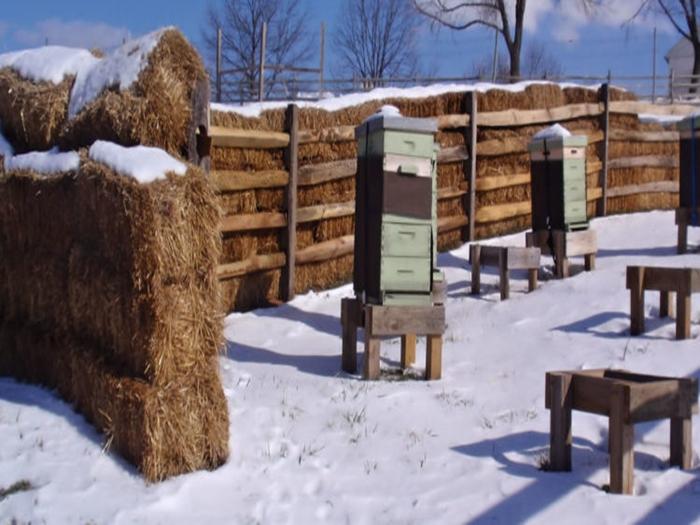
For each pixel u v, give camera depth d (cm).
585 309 987
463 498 520
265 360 902
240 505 532
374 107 1287
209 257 605
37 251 756
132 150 609
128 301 601
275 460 602
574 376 547
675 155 1723
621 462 506
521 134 1501
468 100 1396
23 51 848
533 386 745
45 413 693
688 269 839
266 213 1141
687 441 545
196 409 588
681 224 1225
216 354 610
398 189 805
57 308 735
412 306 805
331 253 1227
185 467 581
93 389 651
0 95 831
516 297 1117
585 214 1205
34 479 572
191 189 595
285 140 1150
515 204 1482
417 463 584
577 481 530
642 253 1279
